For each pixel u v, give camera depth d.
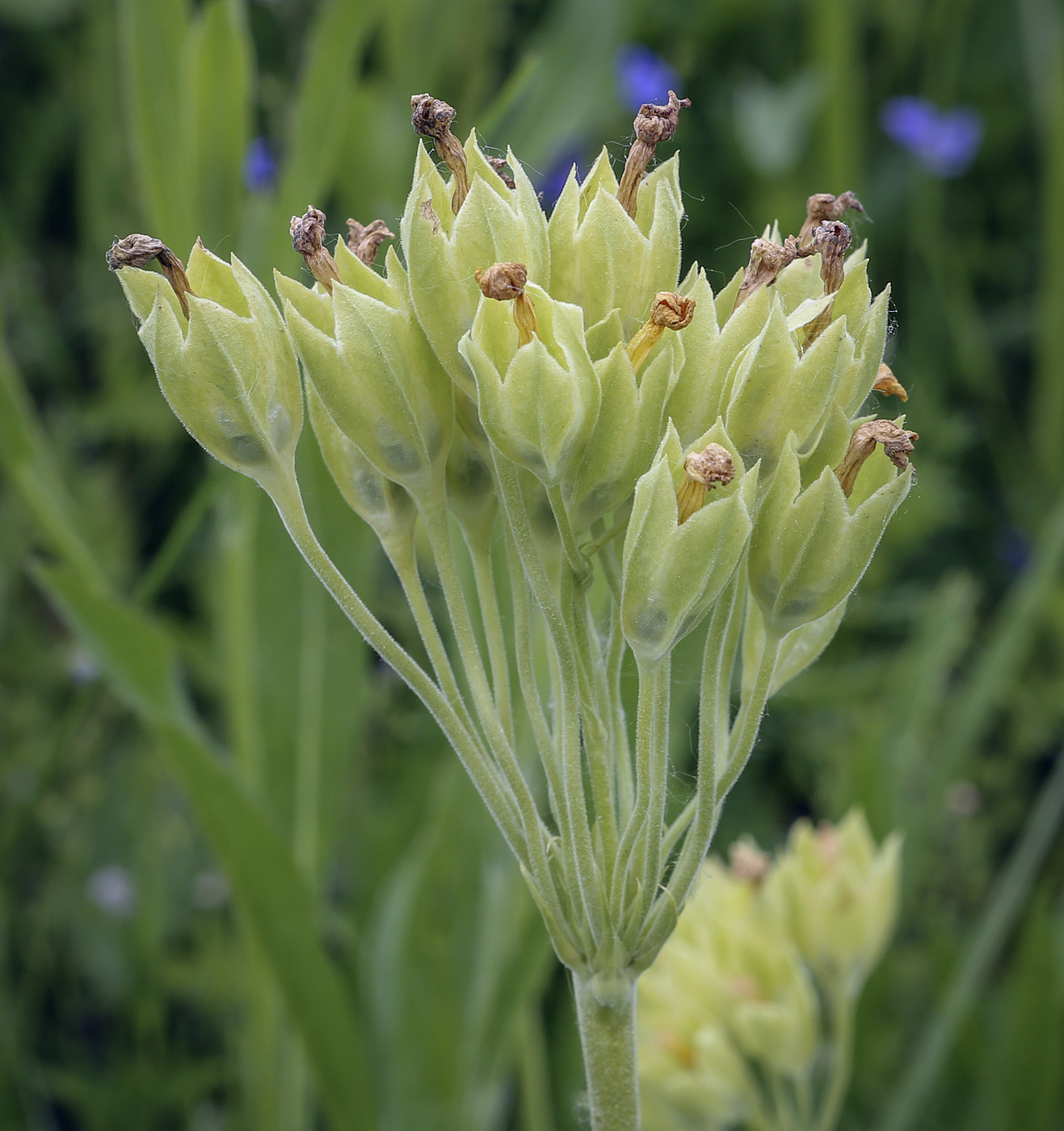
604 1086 0.26
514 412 0.24
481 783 0.25
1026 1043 0.40
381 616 0.51
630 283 0.25
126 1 0.38
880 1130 0.39
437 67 0.53
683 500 0.24
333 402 0.25
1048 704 0.56
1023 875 0.39
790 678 0.27
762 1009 0.31
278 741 0.38
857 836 0.33
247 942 0.38
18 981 0.50
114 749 0.58
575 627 0.25
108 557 0.59
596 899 0.25
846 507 0.25
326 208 0.58
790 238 0.26
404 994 0.35
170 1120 0.48
